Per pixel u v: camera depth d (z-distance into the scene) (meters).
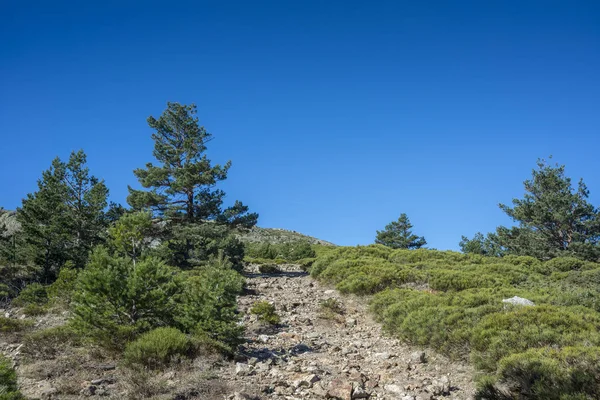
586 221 31.61
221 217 30.42
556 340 8.59
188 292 10.59
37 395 6.41
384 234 56.16
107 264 9.72
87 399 6.36
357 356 10.09
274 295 19.39
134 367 7.70
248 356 9.51
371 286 17.94
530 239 34.03
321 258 26.84
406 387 7.69
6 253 25.17
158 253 25.47
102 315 8.97
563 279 20.72
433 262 24.23
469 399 7.28
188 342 8.73
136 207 29.17
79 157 27.55
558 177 34.50
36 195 26.28
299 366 8.84
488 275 18.84
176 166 32.53
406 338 11.36
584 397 6.02
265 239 75.62
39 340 8.90
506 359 7.67
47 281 23.88
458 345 9.65
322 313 15.42
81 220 26.61
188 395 6.68
